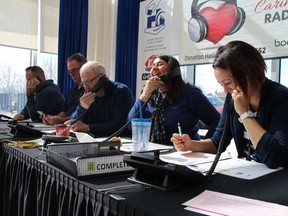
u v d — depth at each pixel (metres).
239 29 2.60
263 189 0.73
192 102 1.74
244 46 1.11
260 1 2.45
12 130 1.64
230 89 1.12
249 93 1.10
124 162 0.85
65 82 3.58
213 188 0.74
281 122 1.04
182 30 3.12
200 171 0.87
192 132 1.78
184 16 3.10
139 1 3.78
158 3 3.46
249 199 0.64
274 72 2.46
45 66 3.61
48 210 0.93
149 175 0.78
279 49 2.34
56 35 3.60
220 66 1.11
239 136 1.21
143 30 3.67
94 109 2.17
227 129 1.23
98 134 1.85
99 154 0.88
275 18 2.36
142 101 1.80
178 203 0.62
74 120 1.93
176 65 1.80
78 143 1.00
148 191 0.71
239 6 2.60
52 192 0.92
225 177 0.84
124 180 0.81
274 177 0.85
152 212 0.57
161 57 1.84
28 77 2.96
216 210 0.57
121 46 3.88
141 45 3.70
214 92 2.83
